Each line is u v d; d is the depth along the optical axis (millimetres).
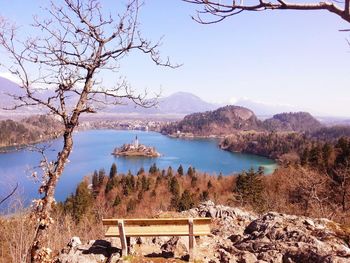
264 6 2486
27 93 7977
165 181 94750
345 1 2344
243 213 14617
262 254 8555
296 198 26734
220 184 80938
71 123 8297
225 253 8844
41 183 8164
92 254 9016
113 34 8438
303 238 9000
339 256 7781
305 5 2443
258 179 50625
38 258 7930
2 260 9953
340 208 22375
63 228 15055
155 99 8953
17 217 10773
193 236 8602
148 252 9242
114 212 66562
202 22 2693
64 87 8227
